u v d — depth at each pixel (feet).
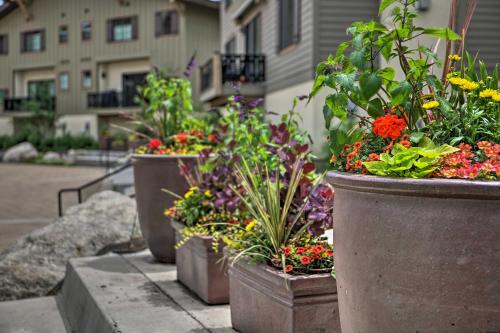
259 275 9.18
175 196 15.47
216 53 54.54
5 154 98.84
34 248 18.10
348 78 6.75
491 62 33.37
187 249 13.20
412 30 6.74
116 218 19.76
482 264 5.19
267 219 9.82
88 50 113.80
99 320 11.65
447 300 5.32
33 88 124.88
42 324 14.24
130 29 108.88
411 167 6.00
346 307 6.42
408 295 5.53
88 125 114.42
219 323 10.78
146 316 11.24
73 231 18.83
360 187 5.88
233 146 12.71
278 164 11.41
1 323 14.35
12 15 123.24
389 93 7.24
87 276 14.75
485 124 6.33
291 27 44.45
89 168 82.28
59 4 116.67
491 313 5.21
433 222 5.33
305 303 8.50
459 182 5.18
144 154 16.06
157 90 17.54
